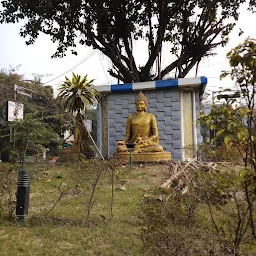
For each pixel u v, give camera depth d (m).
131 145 12.73
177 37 18.31
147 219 3.77
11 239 4.94
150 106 15.34
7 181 6.60
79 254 4.37
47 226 5.54
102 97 16.28
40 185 9.20
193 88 14.96
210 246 3.40
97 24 17.45
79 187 8.57
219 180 3.55
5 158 16.45
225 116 2.65
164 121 15.06
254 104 2.64
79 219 5.96
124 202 7.02
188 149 13.20
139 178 9.59
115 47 17.69
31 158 15.64
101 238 4.98
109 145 15.92
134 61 18.59
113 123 16.00
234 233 3.97
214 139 2.84
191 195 4.15
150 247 3.56
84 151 14.74
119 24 18.20
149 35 18.47
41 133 11.28
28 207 6.48
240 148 2.93
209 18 17.52
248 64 2.56
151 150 12.17
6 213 6.37
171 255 3.12
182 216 3.84
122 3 17.58
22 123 10.84
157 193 7.45
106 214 6.21
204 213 5.18
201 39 17.98
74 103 13.82
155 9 17.80
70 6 16.50
